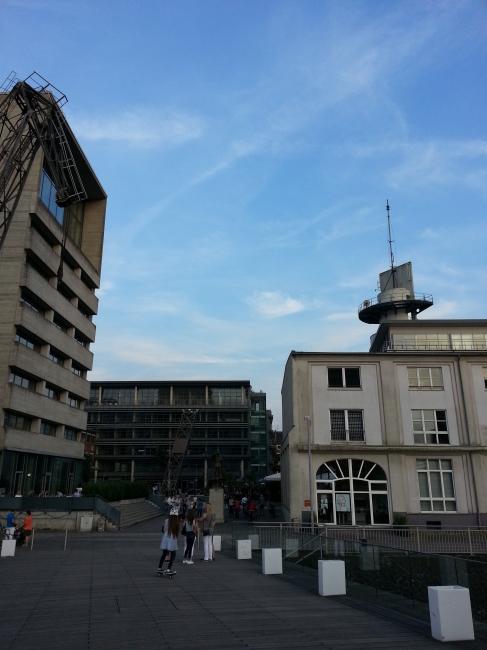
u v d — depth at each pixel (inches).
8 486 1428.4
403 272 2172.7
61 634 309.9
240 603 413.4
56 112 1099.3
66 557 761.0
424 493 1244.5
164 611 378.0
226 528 1395.2
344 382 1316.4
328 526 1088.8
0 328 1480.1
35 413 1590.8
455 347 1603.1
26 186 1581.0
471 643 295.4
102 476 3887.8
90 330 2121.1
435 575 356.5
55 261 1744.6
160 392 4121.6
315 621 350.9
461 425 1288.1
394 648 284.7
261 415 4429.1
